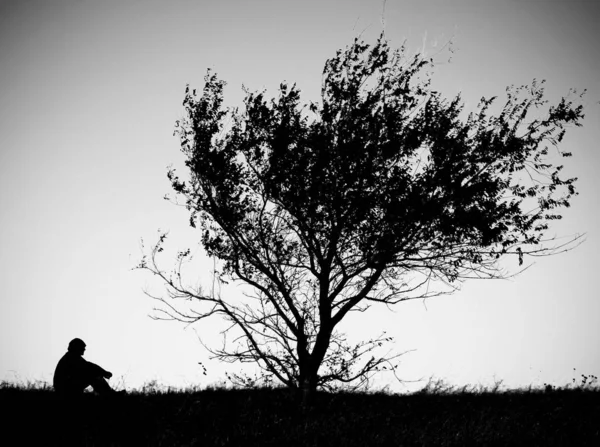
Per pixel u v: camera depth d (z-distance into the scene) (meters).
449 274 14.94
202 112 15.60
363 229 14.61
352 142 14.70
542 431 12.63
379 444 11.41
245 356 15.00
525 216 14.25
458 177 14.28
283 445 11.33
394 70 15.47
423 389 16.98
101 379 12.34
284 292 15.06
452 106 15.13
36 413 12.38
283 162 14.84
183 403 13.51
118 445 10.81
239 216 15.04
